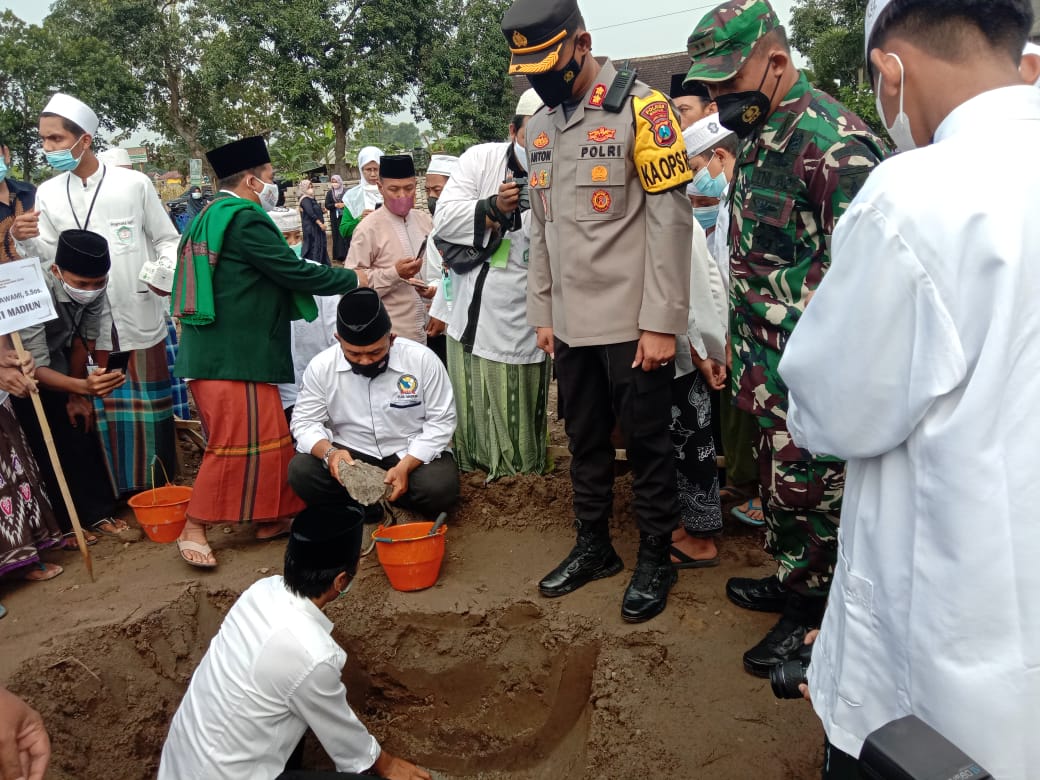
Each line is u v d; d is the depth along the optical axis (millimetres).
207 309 3578
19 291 3486
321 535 2527
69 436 4148
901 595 1370
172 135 33719
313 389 3922
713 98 2516
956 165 1252
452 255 4035
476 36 25422
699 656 2961
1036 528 1215
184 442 5363
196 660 3551
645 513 3146
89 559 3736
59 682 3139
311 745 3533
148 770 3221
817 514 2559
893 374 1312
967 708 1254
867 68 1492
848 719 1488
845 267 1358
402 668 3521
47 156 4109
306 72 23984
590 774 2760
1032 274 1192
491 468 4270
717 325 3209
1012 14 1302
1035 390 1200
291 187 22312
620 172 2828
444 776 3402
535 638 3391
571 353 3121
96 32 30672
